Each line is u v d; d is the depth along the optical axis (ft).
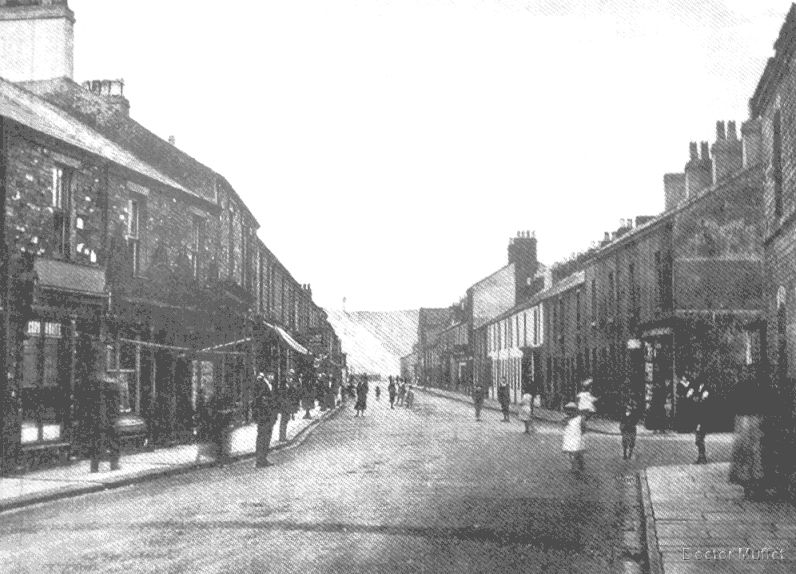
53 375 57.57
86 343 60.49
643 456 65.92
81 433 60.29
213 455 60.70
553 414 138.51
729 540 30.17
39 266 54.75
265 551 29.73
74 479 48.88
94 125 86.33
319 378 161.07
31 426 54.90
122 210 67.77
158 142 88.38
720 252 92.32
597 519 36.94
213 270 88.43
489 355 244.63
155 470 53.93
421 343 461.37
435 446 78.28
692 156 103.81
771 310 58.59
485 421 123.65
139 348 70.03
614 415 116.88
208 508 39.65
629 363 110.11
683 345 91.45
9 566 27.32
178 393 78.79
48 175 57.82
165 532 33.37
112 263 65.57
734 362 90.79
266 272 131.34
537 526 35.04
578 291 141.90
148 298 70.85
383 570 26.94
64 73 81.35
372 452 72.18
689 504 38.60
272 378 62.49
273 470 57.52
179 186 79.87
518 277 260.01
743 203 92.58
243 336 101.76
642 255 106.32
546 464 60.95
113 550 29.84
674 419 91.86
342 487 47.75
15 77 81.10
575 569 27.25
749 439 40.24
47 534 32.91
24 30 80.74
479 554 29.43
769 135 58.59
